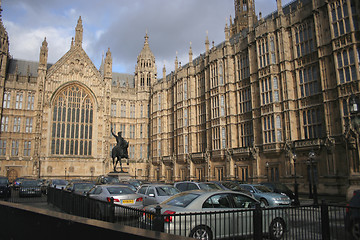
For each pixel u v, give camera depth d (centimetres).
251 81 4556
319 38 3584
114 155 4328
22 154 6519
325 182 3319
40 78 6831
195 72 6147
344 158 3178
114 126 7919
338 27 3338
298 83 3888
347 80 3203
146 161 7912
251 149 4384
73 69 7338
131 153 7975
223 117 5088
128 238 548
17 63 7381
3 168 6275
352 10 3234
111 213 1161
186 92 6294
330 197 3206
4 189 2838
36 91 6856
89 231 642
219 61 5284
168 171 6731
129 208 1040
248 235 1137
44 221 802
